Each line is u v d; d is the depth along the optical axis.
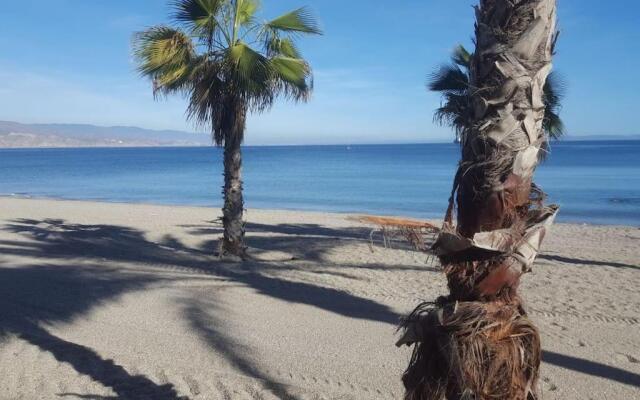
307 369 5.21
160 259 10.80
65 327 6.36
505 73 2.54
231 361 5.38
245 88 10.14
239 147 10.97
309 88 10.89
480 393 2.41
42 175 55.16
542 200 2.61
